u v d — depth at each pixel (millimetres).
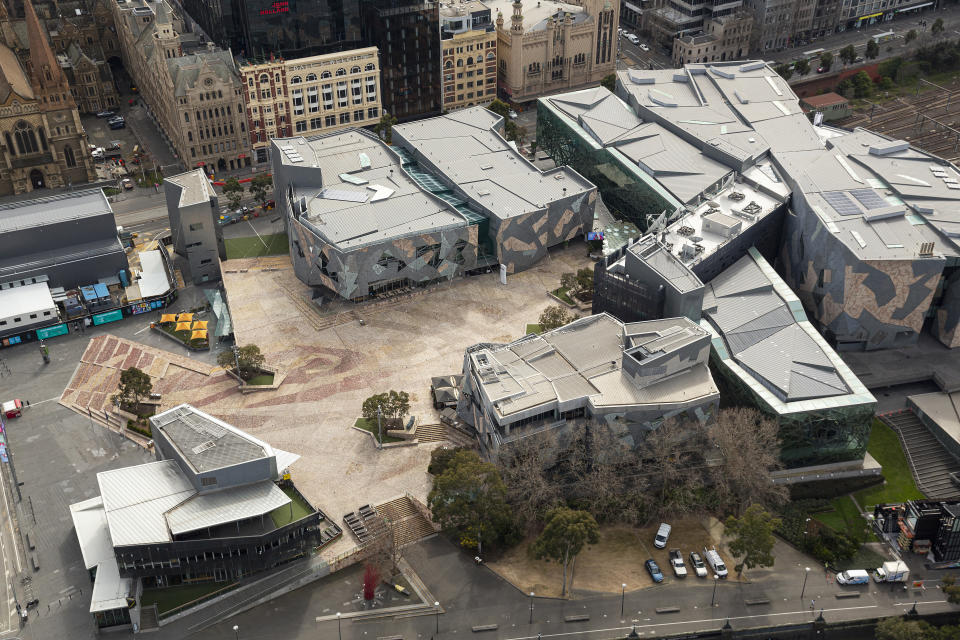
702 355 199250
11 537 185250
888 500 196750
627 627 170125
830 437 197250
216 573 174750
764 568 182000
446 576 179500
